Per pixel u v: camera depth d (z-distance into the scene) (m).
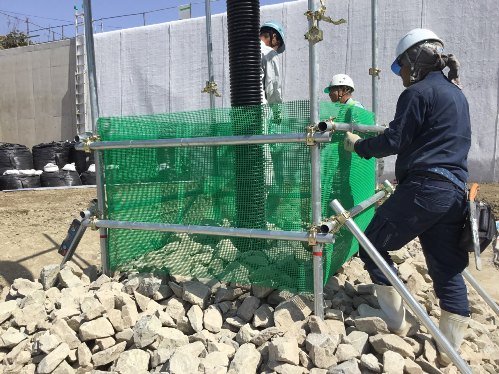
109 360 2.67
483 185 8.81
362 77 9.84
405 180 2.66
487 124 9.02
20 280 3.47
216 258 3.25
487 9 8.85
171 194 3.36
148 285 3.18
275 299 3.04
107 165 3.54
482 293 3.18
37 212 7.52
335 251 3.27
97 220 3.53
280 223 2.98
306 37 2.65
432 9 9.23
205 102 11.66
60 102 14.60
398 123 2.57
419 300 3.41
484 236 2.67
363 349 2.61
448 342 2.46
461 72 9.12
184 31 11.73
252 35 3.31
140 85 12.44
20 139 15.45
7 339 2.81
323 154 2.93
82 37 13.99
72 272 3.55
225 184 3.17
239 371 2.38
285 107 2.84
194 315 2.86
